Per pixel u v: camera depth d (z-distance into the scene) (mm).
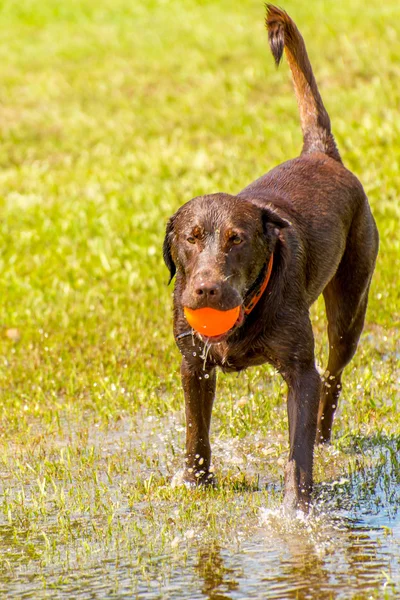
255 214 8195
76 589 6820
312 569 6891
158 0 38156
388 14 29906
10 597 6738
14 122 26938
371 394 10961
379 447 9562
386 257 15305
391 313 13570
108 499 8586
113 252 17141
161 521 8070
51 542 7719
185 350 8602
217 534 7680
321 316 13664
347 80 25375
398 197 17500
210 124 24188
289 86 26094
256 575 6863
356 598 6352
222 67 28391
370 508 8039
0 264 17266
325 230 9320
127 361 12594
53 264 17047
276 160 20703
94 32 35031
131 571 7078
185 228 8133
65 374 12539
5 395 11969
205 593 6625
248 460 9539
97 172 21938
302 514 7859
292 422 8367
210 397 8914
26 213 19703
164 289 15359
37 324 14516
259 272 8227
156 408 11016
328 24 29766
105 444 10297
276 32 10695
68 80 29766
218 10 35156
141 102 26953
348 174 10273
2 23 38156
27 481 9305
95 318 14469
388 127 20688
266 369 11914
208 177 20391
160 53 30875
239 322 7887
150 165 21547
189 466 8938
